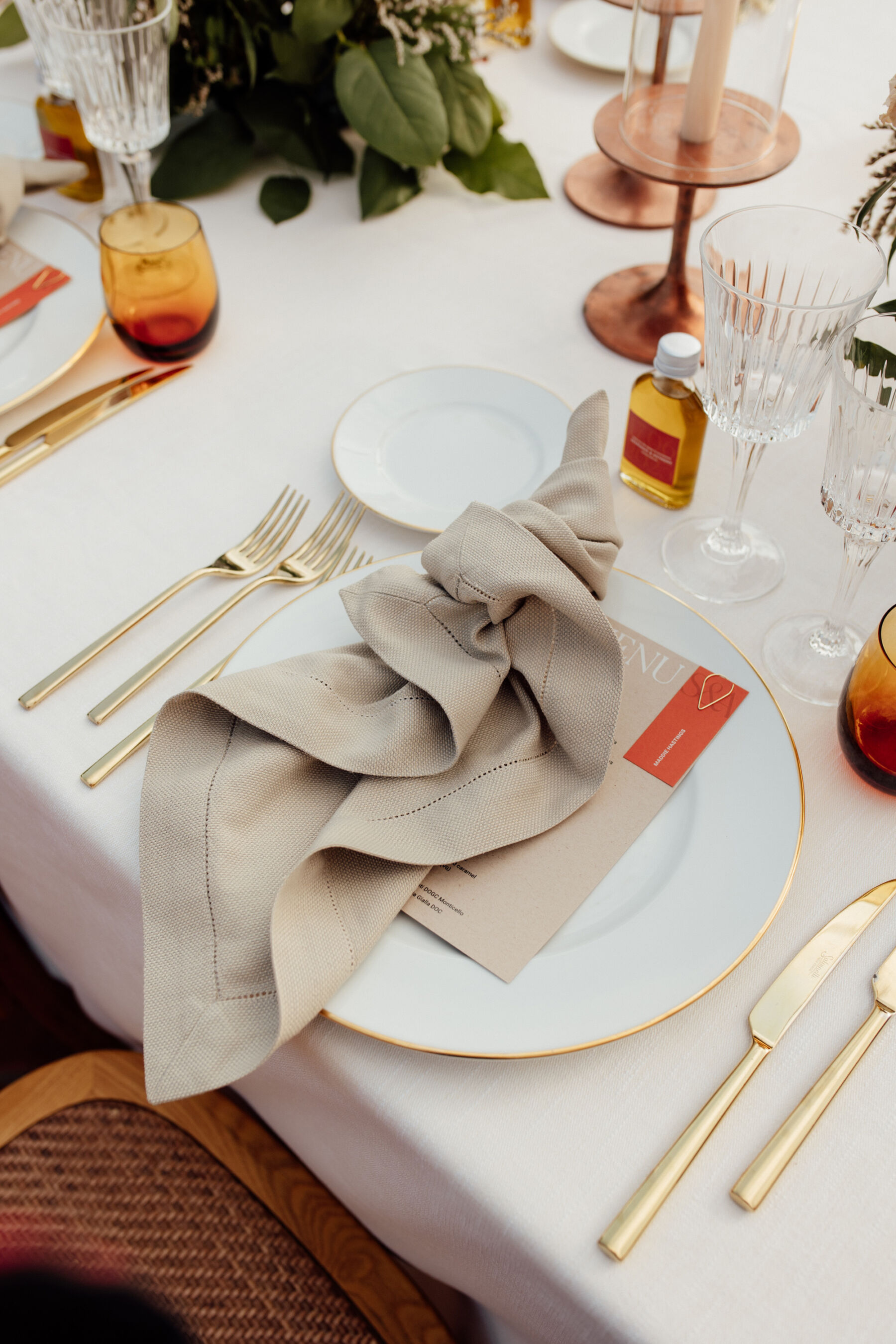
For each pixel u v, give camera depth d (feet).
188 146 3.34
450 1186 1.47
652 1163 1.45
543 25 4.05
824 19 3.96
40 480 2.51
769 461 2.52
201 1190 2.19
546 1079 1.53
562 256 3.10
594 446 2.00
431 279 3.05
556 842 1.72
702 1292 1.34
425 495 2.36
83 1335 1.98
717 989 1.62
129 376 2.76
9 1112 2.32
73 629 2.18
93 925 2.21
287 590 2.24
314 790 1.73
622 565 2.28
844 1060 1.53
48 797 1.90
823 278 2.13
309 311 2.96
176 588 2.21
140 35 2.79
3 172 2.89
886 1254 1.37
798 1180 1.44
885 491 1.76
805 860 1.78
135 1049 2.93
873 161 2.13
